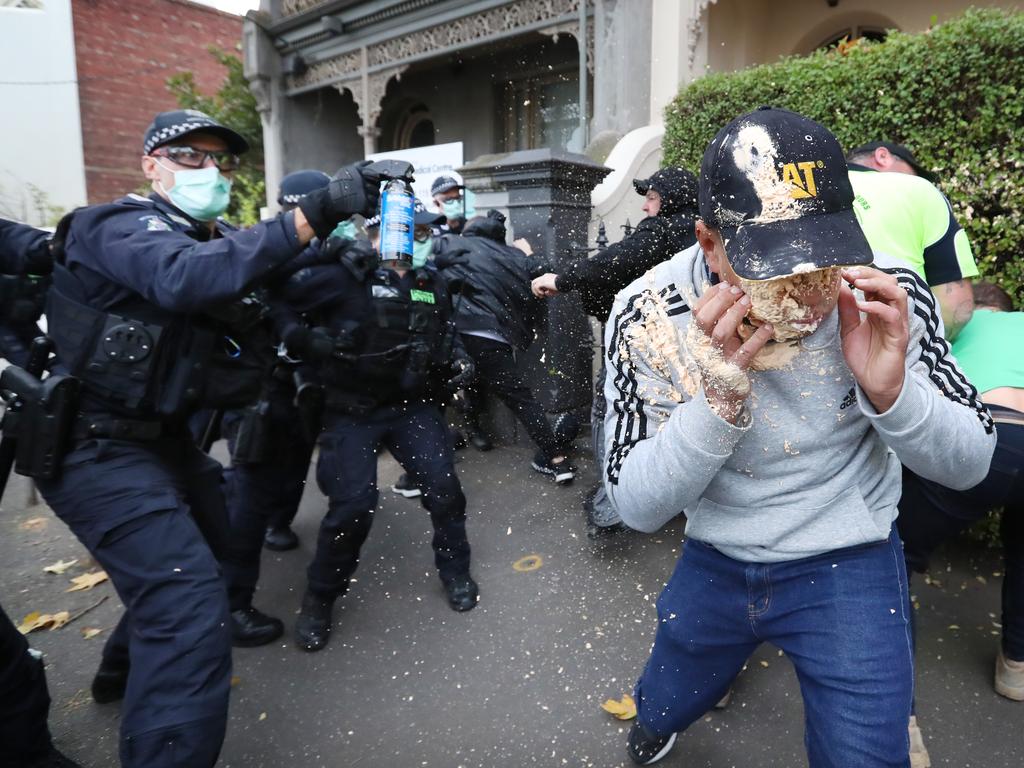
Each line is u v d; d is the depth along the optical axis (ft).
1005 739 6.86
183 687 5.50
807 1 25.07
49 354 6.19
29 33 39.75
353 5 30.76
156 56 47.44
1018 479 6.52
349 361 8.46
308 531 12.41
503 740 7.14
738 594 4.80
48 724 7.52
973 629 8.63
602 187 16.21
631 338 4.60
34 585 10.87
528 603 9.61
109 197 45.83
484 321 13.01
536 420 13.50
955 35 10.12
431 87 36.45
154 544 5.81
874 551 4.48
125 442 6.21
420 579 10.44
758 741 6.93
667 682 5.49
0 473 6.25
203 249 5.79
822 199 3.46
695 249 4.62
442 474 9.27
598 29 22.76
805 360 4.14
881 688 4.15
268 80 35.81
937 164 10.52
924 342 4.36
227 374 6.62
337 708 7.74
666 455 4.03
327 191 5.99
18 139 40.14
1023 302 9.99
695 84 14.12
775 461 4.37
